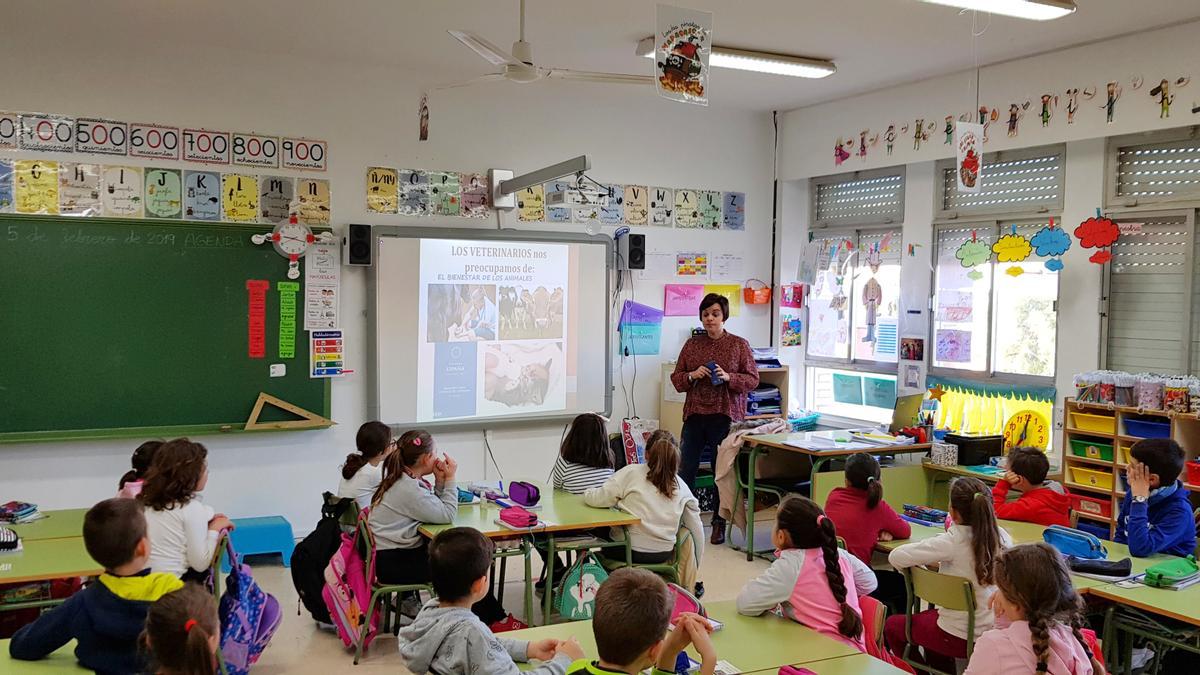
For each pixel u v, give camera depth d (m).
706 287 7.61
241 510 6.00
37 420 5.45
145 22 5.27
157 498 3.42
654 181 7.35
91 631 2.51
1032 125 5.83
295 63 6.04
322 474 6.21
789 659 2.67
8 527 3.98
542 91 6.83
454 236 6.51
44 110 5.42
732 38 5.46
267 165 5.98
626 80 4.28
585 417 4.88
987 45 5.58
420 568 4.15
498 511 4.43
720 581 5.49
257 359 5.98
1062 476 5.41
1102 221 5.52
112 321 5.61
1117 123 5.37
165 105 5.70
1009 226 6.22
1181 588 3.36
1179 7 4.77
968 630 3.28
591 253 7.06
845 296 7.55
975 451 5.55
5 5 4.93
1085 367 5.71
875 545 4.14
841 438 6.05
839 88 6.83
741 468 6.33
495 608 4.38
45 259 5.45
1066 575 2.42
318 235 6.11
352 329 6.27
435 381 6.50
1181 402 4.85
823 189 7.81
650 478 4.37
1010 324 6.23
